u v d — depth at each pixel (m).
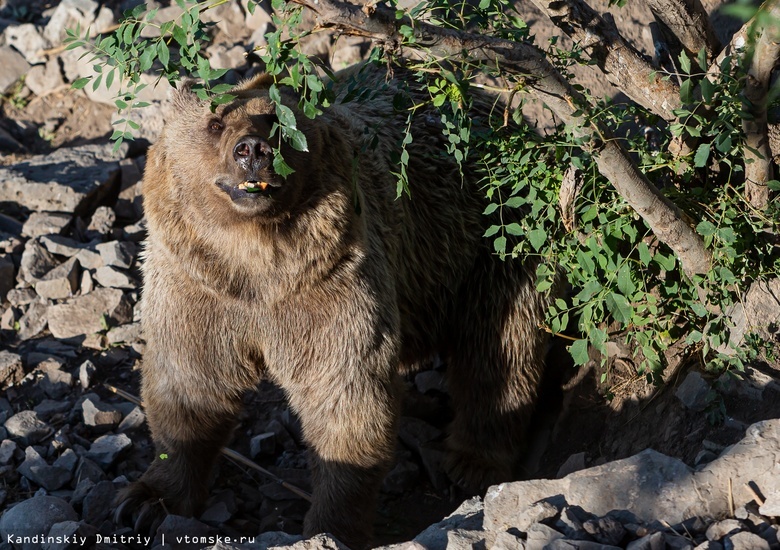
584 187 8.48
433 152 10.21
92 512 9.30
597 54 8.27
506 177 9.18
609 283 8.41
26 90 16.22
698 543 6.07
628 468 6.63
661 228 7.97
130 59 7.64
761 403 7.97
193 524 8.87
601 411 9.84
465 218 10.34
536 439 10.82
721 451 7.65
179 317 8.62
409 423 11.05
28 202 13.70
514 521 6.60
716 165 8.80
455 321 10.72
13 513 8.98
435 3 7.89
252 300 8.42
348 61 15.13
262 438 10.64
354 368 8.55
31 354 11.77
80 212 13.70
